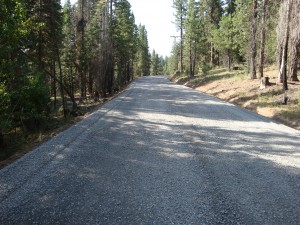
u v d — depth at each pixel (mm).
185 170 6340
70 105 28859
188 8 51469
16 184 5547
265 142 8656
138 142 8609
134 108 15820
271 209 4629
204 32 56438
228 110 15188
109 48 33219
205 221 4250
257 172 6246
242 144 8430
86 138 8977
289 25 15617
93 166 6551
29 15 19859
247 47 30328
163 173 6152
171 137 9219
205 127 10750
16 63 14484
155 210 4566
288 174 6137
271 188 5434
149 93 25906
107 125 11008
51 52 25312
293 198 5023
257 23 26391
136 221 4238
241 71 35406
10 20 10406
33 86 14555
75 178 5852
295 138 9125
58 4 23984
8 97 11648
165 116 13188
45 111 16578
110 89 34812
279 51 20953
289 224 4191
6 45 10875
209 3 54312
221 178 5902
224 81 30500
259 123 11586
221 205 4750
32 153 7441
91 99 34344
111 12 36938
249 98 18797
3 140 12531
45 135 10391
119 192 5219
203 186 5500
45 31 22328
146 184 5574
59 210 4570
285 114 12922
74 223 4195
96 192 5219
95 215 4414
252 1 27203
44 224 4180
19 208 4648
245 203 4832
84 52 36125
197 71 56844
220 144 8422
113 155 7363
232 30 38406
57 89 43062
